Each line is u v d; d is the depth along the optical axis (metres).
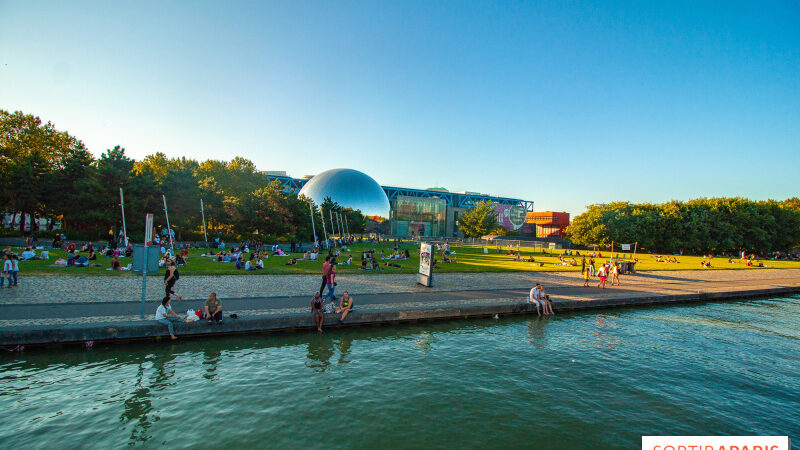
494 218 86.69
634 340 14.31
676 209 76.25
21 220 44.31
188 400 8.22
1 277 15.29
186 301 14.78
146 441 6.66
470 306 16.50
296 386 9.09
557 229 127.19
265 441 6.76
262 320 13.01
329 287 15.58
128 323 11.51
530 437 7.26
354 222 86.88
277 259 32.00
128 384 8.94
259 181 77.19
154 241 35.41
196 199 47.97
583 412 8.39
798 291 28.78
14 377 9.06
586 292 22.25
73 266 21.67
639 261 49.28
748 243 74.56
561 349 12.79
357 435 7.06
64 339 10.83
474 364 11.04
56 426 7.05
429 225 128.25
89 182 38.72
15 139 45.94
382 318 14.79
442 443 6.91
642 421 8.14
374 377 9.80
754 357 12.86
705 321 18.17
